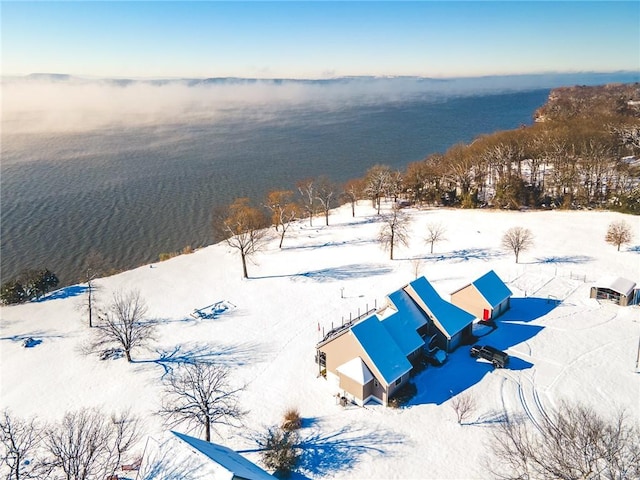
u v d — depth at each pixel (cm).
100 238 11069
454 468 3769
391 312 5416
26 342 6094
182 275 8225
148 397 4888
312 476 3788
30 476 3584
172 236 11144
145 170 17788
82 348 5925
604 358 5078
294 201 13325
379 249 8806
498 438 3712
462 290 6144
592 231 8756
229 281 7869
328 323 6197
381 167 12756
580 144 11469
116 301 6456
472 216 10356
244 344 5816
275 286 7531
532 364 5059
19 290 7688
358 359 4638
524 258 7806
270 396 4784
